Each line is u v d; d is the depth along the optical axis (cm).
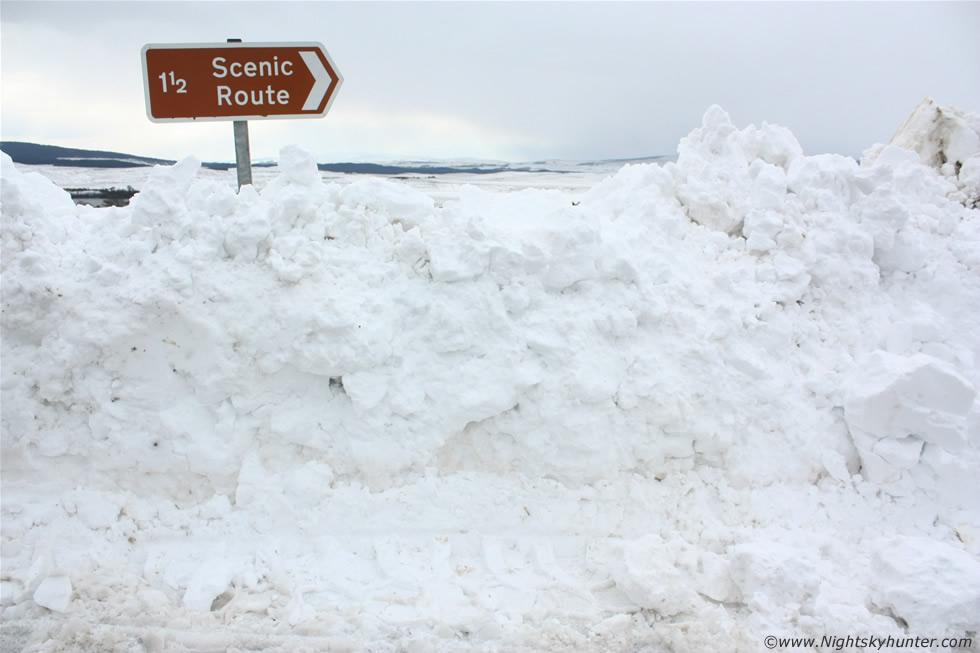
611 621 333
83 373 389
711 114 557
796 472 427
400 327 411
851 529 401
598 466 406
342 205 435
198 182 423
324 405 405
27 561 354
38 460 387
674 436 421
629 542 363
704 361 431
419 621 328
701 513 401
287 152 439
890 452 411
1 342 385
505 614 335
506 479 409
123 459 387
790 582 338
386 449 395
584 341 416
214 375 388
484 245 411
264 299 391
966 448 420
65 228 421
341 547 372
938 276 512
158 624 323
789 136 575
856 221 518
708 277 478
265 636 319
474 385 402
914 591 334
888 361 426
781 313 464
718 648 320
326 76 453
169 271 380
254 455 397
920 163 601
